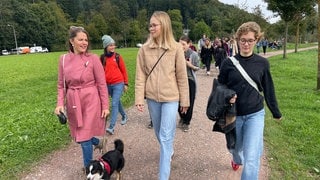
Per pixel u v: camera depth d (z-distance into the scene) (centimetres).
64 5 12788
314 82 1337
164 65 430
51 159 546
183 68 437
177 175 482
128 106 935
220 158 545
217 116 393
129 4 14200
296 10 2392
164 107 435
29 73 2156
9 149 572
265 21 3594
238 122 397
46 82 1645
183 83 441
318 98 1011
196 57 680
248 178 370
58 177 482
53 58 4331
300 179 460
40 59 4141
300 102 945
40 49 9044
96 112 450
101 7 13000
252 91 383
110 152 450
